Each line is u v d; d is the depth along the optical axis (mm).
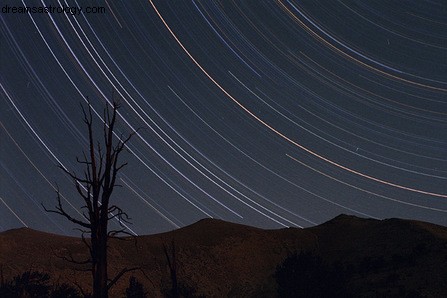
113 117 21406
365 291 50438
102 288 20422
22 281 40844
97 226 20812
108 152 21125
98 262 20578
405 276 52188
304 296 46812
